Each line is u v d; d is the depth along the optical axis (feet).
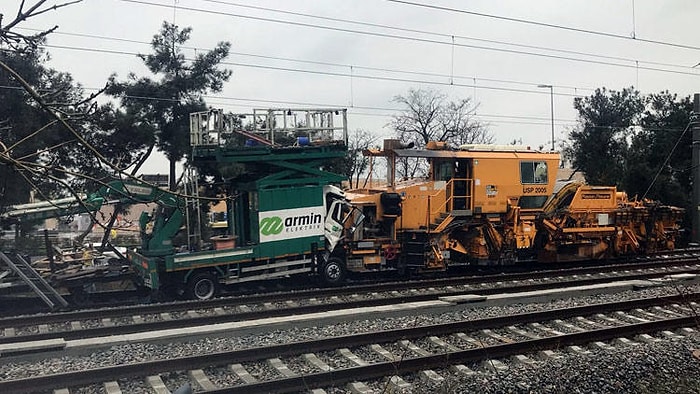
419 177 55.36
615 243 62.03
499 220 55.21
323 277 47.29
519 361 26.18
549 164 58.08
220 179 48.03
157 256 41.70
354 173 107.55
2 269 41.75
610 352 26.71
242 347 27.48
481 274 54.39
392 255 50.62
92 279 41.93
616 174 91.76
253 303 38.93
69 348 26.22
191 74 71.67
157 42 71.36
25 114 41.93
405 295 40.55
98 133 55.72
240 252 42.57
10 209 39.93
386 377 23.84
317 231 46.11
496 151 56.59
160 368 23.84
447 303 35.14
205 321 32.81
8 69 11.35
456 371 24.70
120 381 23.22
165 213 42.73
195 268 41.42
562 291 39.45
